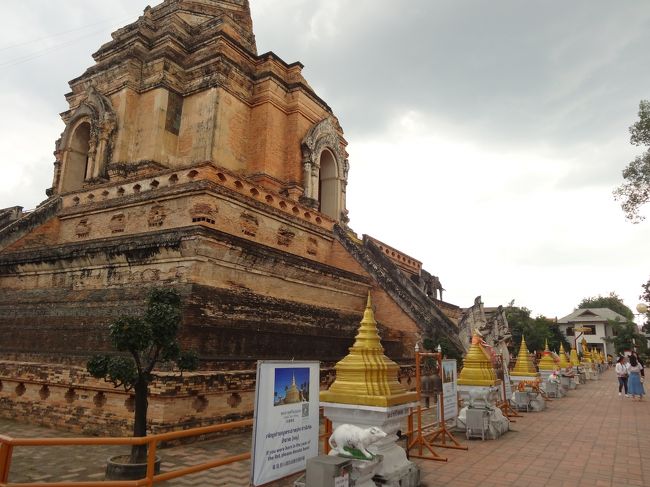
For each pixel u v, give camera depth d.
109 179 22.72
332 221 22.45
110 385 11.41
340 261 22.06
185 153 23.20
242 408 12.36
